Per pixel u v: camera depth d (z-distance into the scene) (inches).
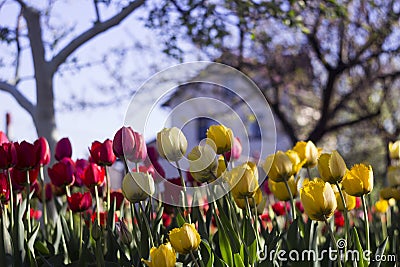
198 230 82.8
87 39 196.2
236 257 73.7
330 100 452.8
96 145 88.4
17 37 220.8
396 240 92.1
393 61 449.7
